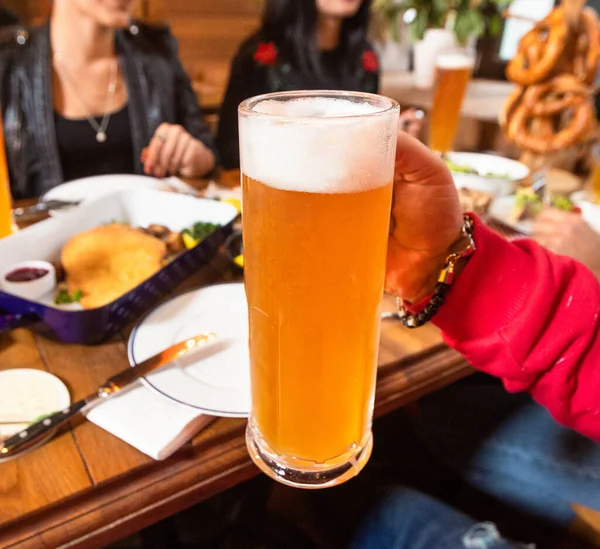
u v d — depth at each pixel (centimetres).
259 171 38
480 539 69
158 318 68
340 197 37
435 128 131
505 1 245
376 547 71
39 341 65
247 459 51
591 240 86
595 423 56
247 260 43
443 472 93
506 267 56
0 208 87
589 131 112
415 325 60
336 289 40
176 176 133
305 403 45
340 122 35
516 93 118
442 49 245
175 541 90
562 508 80
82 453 48
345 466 49
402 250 59
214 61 274
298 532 84
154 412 53
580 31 106
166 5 254
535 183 109
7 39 161
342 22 215
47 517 44
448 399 95
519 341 54
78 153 165
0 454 47
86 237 82
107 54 171
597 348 55
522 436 85
